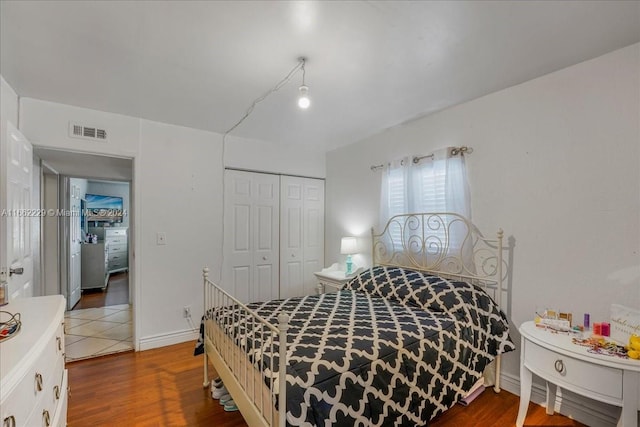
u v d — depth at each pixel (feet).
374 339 5.33
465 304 6.90
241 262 11.80
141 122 9.68
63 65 6.40
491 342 6.89
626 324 5.40
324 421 4.11
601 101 6.10
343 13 4.82
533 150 7.08
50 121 8.32
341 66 6.47
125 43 5.61
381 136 11.12
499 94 7.70
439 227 8.80
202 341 7.84
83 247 17.67
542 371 5.51
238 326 5.83
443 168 8.74
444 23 5.08
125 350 9.67
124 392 7.39
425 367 5.44
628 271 5.76
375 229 11.33
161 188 10.05
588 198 6.27
